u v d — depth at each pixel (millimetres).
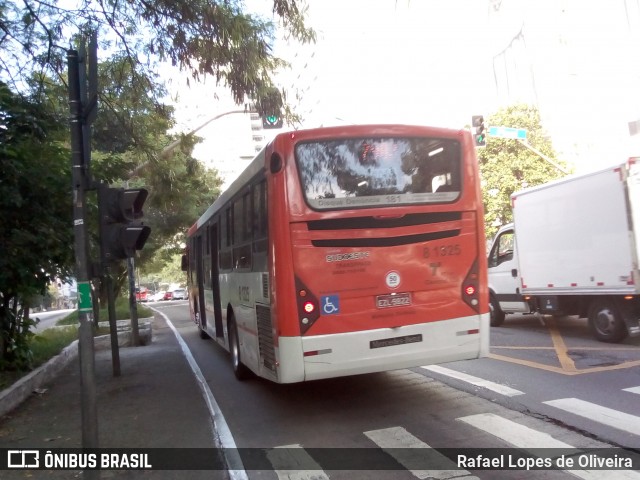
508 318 14359
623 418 5586
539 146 26141
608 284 9484
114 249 4969
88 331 4754
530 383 7199
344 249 5883
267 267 6184
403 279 6012
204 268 13484
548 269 10938
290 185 5867
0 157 7676
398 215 6039
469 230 6316
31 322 9469
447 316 6148
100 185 5016
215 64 9367
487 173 26672
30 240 7883
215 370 10328
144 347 14398
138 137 12586
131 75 10664
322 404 7066
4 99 8344
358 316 5859
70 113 4922
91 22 9500
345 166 6016
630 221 9016
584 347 9445
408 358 6000
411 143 6242
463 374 7965
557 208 10609
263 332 6535
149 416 6973
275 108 9750
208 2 8664
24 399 8148
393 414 6355
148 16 9195
